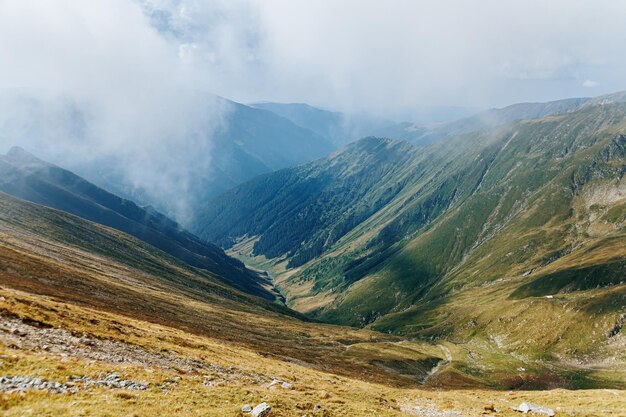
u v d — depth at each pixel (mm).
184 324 104688
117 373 31938
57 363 30344
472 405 49500
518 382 189875
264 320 195625
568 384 189750
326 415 34156
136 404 25578
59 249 161750
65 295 82625
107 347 41344
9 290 54719
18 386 24844
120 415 22781
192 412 26359
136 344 46844
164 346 51531
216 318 143625
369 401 49188
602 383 188500
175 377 35406
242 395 34031
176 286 199125
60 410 22078
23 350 31891
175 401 27969
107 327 51000
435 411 46625
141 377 32656
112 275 151625
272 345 124875
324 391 47469
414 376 164875
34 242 152000
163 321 96562
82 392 25891
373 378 121375
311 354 138125
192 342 65062
